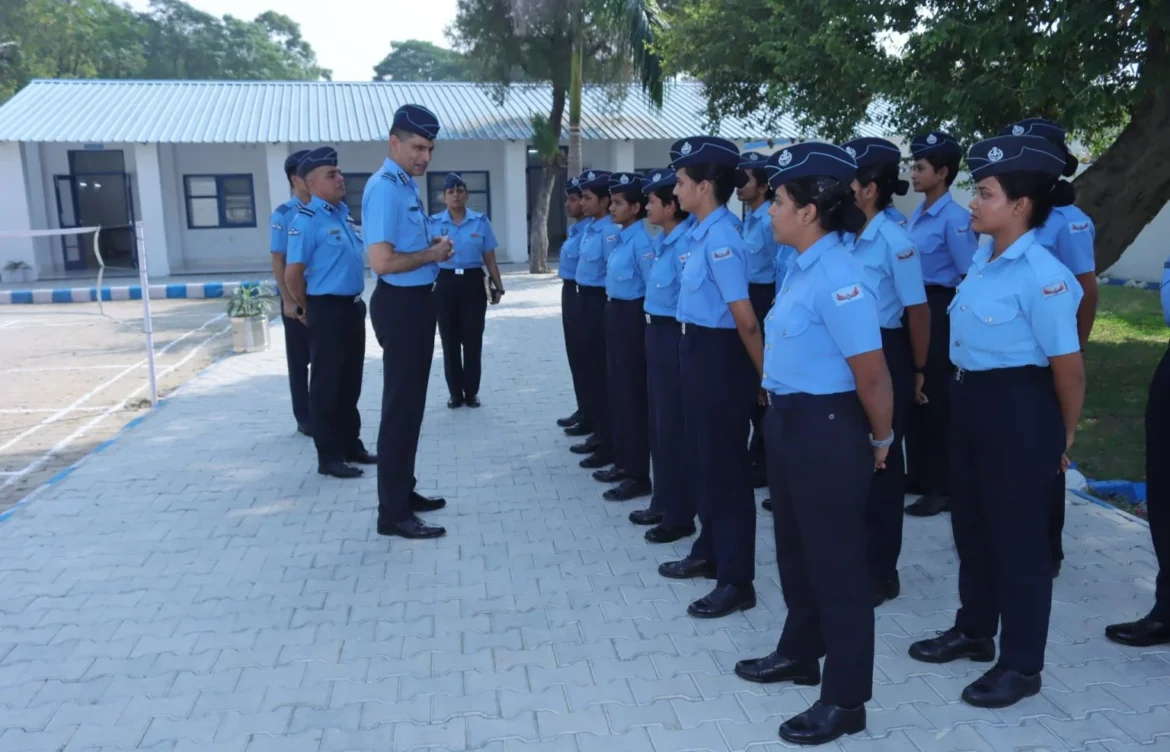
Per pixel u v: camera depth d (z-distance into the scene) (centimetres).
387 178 463
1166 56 602
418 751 307
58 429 773
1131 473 593
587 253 597
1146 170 725
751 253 537
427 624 400
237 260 2277
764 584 434
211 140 1994
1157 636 363
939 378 495
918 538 484
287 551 484
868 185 397
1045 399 309
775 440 296
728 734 313
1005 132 396
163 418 767
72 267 2192
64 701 343
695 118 2264
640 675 353
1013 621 323
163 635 393
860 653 299
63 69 3938
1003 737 307
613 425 569
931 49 680
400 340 476
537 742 311
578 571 452
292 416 770
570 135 1792
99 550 487
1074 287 303
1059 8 587
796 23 854
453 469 622
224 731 322
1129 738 305
